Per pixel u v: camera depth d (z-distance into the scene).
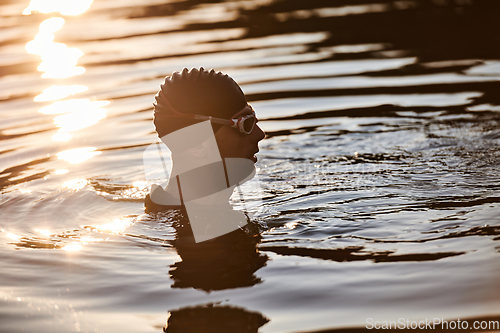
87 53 13.48
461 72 10.00
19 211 4.79
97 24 17.41
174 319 2.94
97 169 6.11
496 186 4.62
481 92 8.58
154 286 3.31
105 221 4.44
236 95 3.98
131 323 2.93
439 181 4.88
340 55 12.17
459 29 13.93
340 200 4.57
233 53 12.80
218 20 17.23
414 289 3.09
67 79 11.05
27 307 3.14
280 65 11.55
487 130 6.55
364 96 9.02
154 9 19.70
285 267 3.43
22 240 4.13
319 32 14.85
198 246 3.84
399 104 8.36
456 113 7.55
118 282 3.38
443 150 5.92
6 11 20.03
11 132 7.86
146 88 10.12
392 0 19.03
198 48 13.45
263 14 17.95
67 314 3.05
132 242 3.98
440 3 17.89
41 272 3.57
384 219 4.08
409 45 12.66
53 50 13.97
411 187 4.77
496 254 3.39
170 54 12.90
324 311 2.94
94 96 9.77
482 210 4.09
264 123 7.99
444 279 3.16
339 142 6.74
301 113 8.36
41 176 5.89
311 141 6.89
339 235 3.85
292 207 4.48
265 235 3.93
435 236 3.73
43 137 7.55
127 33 15.84
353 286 3.16
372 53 12.16
